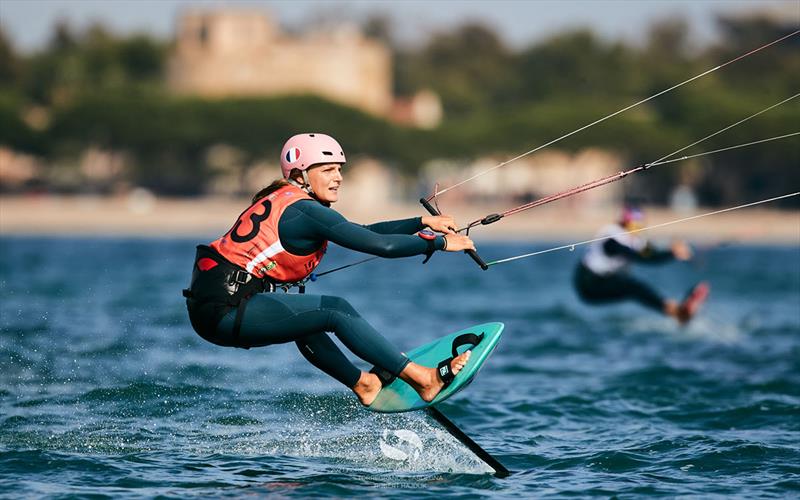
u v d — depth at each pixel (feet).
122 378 143.23
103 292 299.17
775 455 103.24
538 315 248.32
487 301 290.35
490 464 98.17
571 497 88.48
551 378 152.76
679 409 128.88
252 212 90.63
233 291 88.99
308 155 92.22
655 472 97.66
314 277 95.14
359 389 95.91
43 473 93.71
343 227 88.33
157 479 92.38
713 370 160.04
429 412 98.63
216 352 170.19
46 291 300.40
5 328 200.13
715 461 101.19
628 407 130.41
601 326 225.35
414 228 91.76
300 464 99.25
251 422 116.78
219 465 98.12
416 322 231.71
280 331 89.25
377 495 88.07
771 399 134.51
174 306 254.27
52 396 129.39
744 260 545.44
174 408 123.44
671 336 207.82
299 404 125.70
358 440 108.88
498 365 165.99
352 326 90.43
